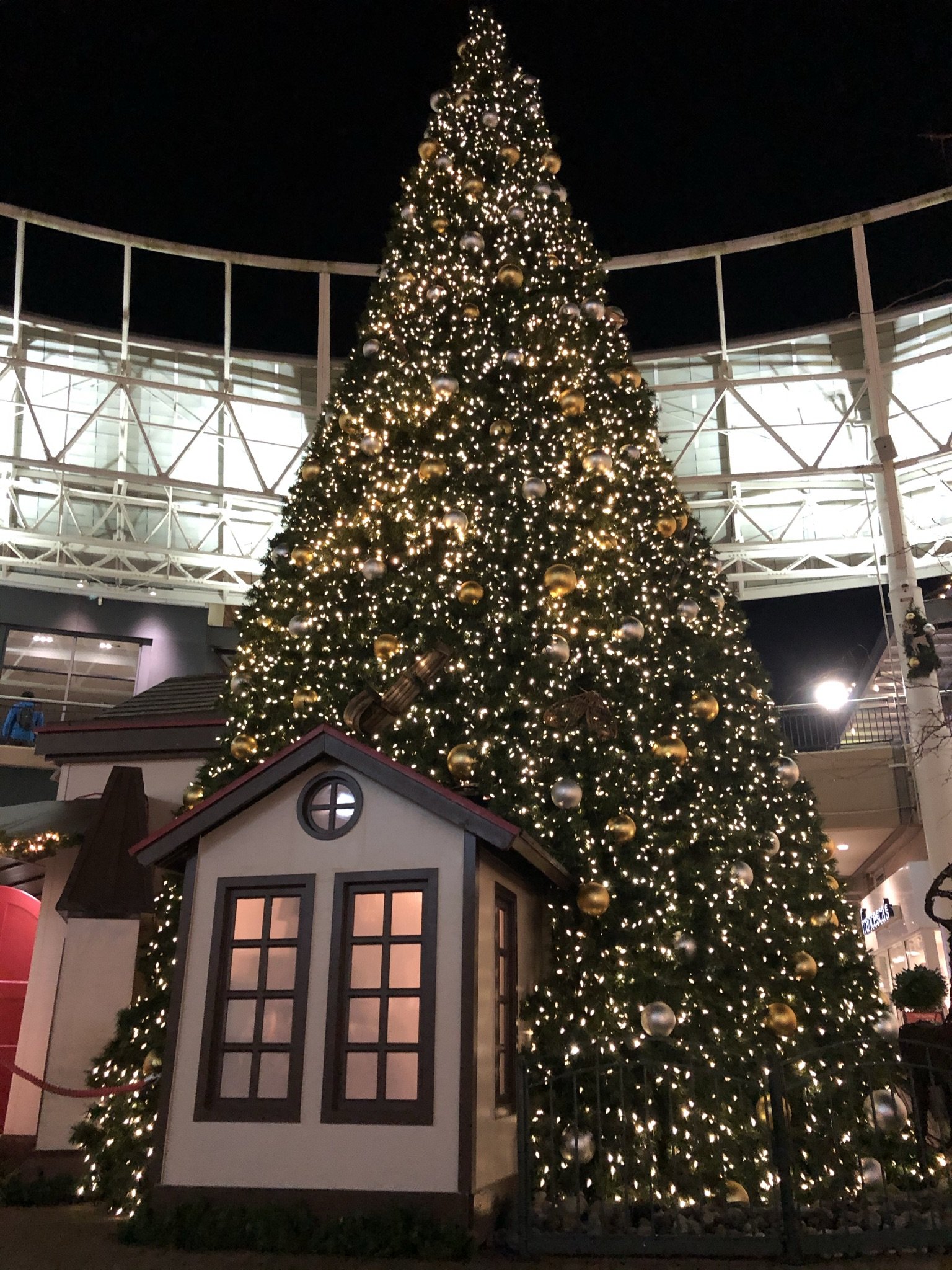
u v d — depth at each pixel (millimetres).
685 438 24812
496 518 8211
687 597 8852
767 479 20062
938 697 16969
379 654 7836
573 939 6887
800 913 7602
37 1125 9367
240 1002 6297
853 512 25375
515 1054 6422
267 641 8609
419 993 5926
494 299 9711
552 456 8602
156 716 11266
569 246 10633
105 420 23781
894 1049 7016
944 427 23078
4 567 23984
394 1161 5574
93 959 8492
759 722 8570
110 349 23828
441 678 7648
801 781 8812
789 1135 5656
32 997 9820
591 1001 6539
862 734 21688
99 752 11039
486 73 11750
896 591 18797
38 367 19484
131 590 24375
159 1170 5863
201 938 6395
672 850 6926
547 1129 6148
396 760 7293
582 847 6883
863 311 20172
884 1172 6387
